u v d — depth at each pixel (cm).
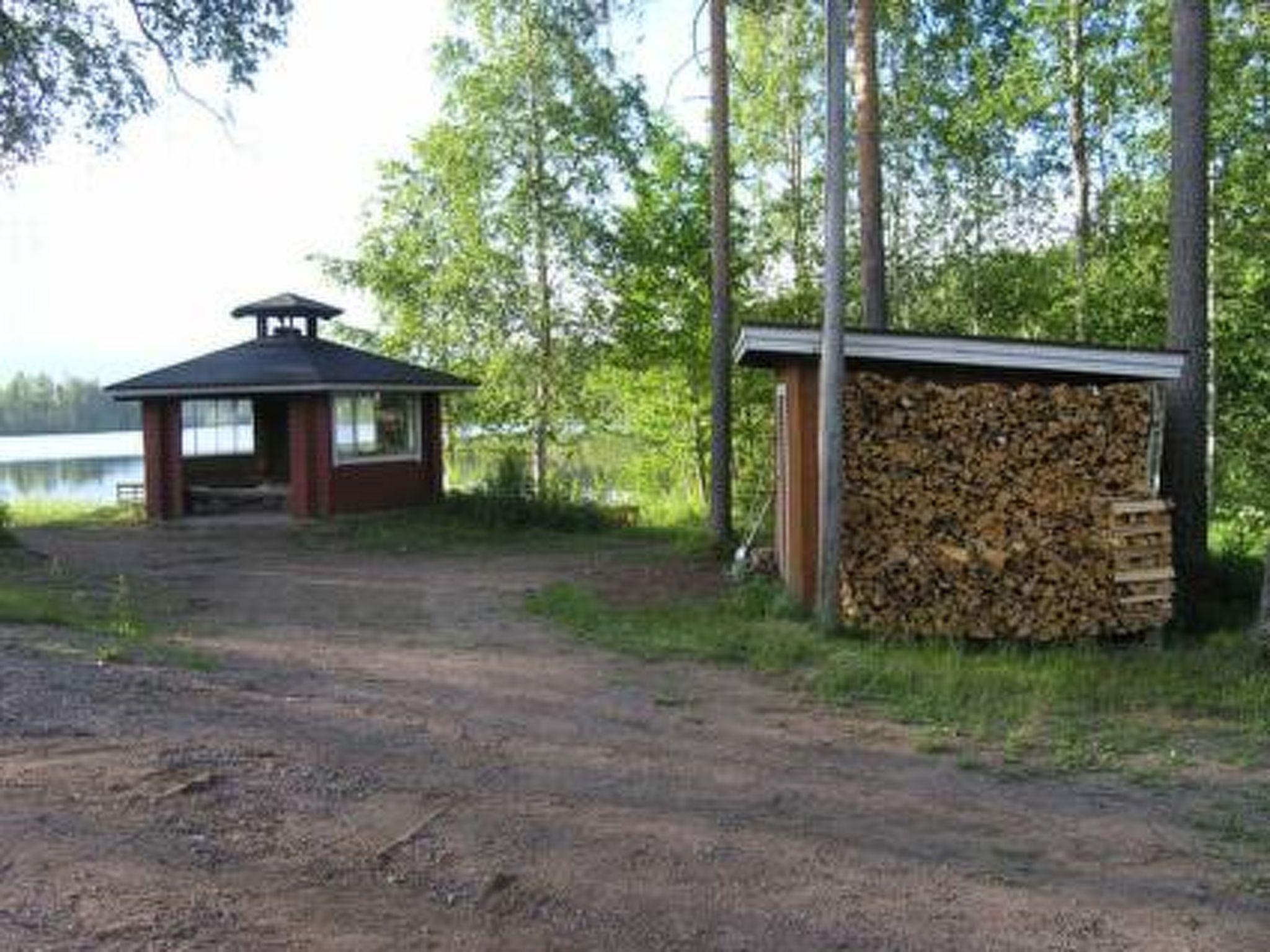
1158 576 1101
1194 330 1189
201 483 2364
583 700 847
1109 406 1128
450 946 431
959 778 687
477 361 2773
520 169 2661
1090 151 2277
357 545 1948
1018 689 898
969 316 2533
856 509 1115
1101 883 528
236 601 1322
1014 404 1120
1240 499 1930
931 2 2281
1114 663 995
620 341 2703
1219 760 732
